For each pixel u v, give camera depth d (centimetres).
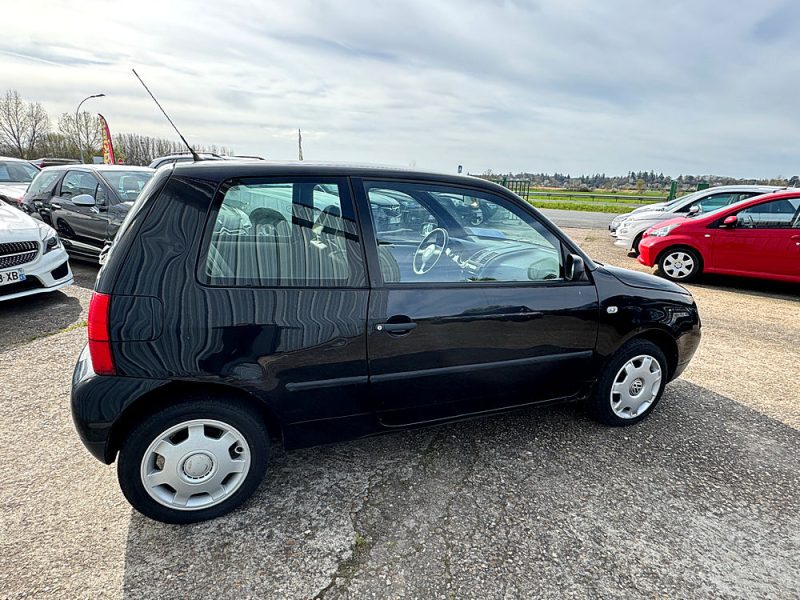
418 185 236
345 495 231
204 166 207
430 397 239
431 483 241
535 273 260
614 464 260
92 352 187
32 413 296
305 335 205
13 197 905
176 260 192
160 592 176
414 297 224
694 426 303
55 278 510
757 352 441
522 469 254
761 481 250
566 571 190
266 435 217
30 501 222
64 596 173
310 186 216
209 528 209
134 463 195
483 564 192
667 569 192
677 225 752
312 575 186
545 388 269
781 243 664
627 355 285
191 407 197
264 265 204
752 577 189
